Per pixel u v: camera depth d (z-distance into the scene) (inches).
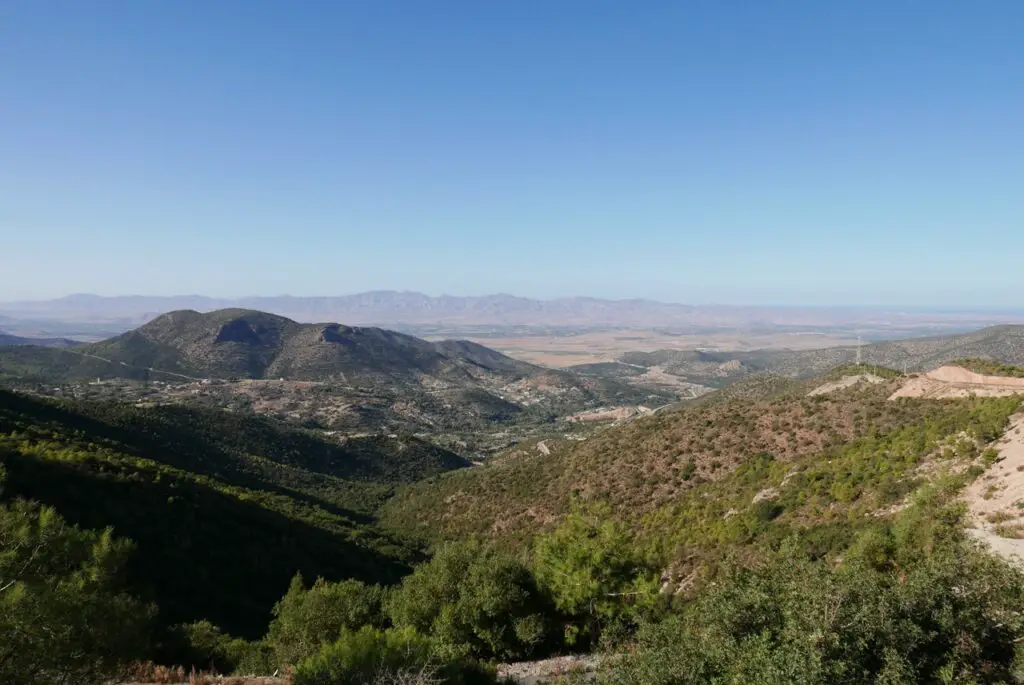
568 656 862.5
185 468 3198.8
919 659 457.1
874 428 2191.2
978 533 887.7
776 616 466.9
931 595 487.2
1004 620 479.5
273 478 4254.4
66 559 473.1
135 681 703.1
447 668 661.9
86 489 1753.2
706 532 1790.1
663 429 3125.0
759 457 2365.9
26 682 388.5
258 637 1398.9
